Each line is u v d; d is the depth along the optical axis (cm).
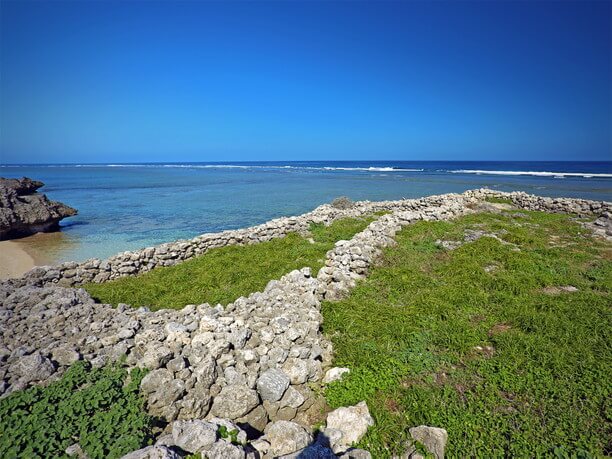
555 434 540
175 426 520
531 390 636
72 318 854
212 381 635
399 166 15700
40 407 537
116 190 6066
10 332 777
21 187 3103
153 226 2831
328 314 911
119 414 534
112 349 696
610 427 552
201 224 2897
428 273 1226
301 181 7362
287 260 1438
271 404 632
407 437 537
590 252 1484
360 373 691
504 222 2050
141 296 1143
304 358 707
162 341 729
